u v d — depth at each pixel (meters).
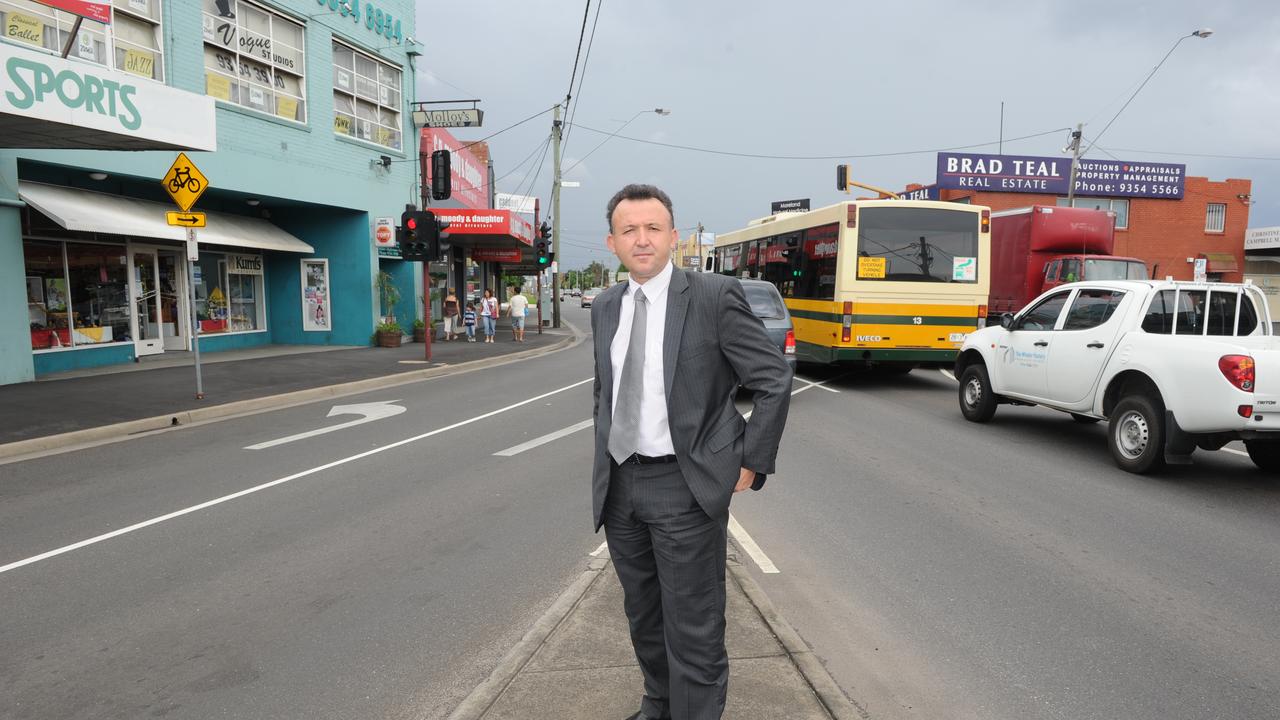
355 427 9.84
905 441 8.69
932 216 13.15
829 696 2.97
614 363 2.51
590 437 8.98
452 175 28.22
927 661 3.54
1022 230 20.12
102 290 15.68
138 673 3.47
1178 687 3.32
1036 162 32.00
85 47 13.00
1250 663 3.54
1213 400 6.50
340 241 21.06
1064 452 8.15
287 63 18.22
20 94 9.01
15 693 3.31
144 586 4.49
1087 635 3.81
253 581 4.55
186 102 11.11
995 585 4.45
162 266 17.44
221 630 3.90
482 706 2.95
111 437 9.23
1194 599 4.27
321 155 19.20
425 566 4.77
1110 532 5.44
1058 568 4.72
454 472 7.28
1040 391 8.66
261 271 21.05
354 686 3.34
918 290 13.09
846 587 4.41
